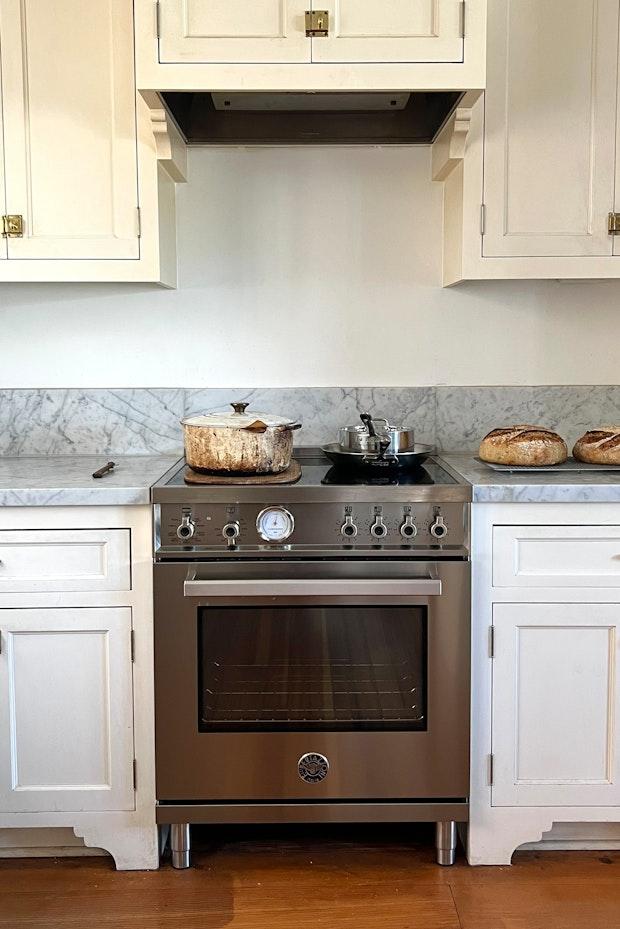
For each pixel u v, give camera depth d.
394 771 2.22
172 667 2.18
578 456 2.48
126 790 2.24
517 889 2.19
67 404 2.77
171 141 2.40
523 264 2.44
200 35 2.20
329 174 2.73
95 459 2.73
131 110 2.37
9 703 2.22
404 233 2.76
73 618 2.20
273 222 2.75
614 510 2.20
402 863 2.31
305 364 2.79
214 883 2.22
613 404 2.81
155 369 2.78
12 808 2.24
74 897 2.16
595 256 2.44
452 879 2.23
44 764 2.24
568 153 2.42
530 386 2.80
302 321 2.78
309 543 2.16
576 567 2.21
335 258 2.76
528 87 2.41
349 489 2.14
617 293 2.79
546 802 2.26
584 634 2.23
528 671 2.24
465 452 2.80
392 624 2.19
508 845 2.28
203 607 2.17
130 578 2.20
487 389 2.79
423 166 2.73
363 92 2.28
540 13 2.39
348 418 2.79
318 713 2.22
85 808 2.25
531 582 2.21
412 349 2.79
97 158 2.38
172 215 2.68
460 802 2.25
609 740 2.25
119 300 2.76
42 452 2.78
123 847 2.27
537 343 2.80
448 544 2.17
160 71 2.21
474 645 2.22
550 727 2.25
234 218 2.74
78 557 2.20
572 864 2.30
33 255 2.40
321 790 2.22
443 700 2.20
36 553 2.19
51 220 2.39
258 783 2.22
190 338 2.78
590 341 2.80
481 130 2.41
